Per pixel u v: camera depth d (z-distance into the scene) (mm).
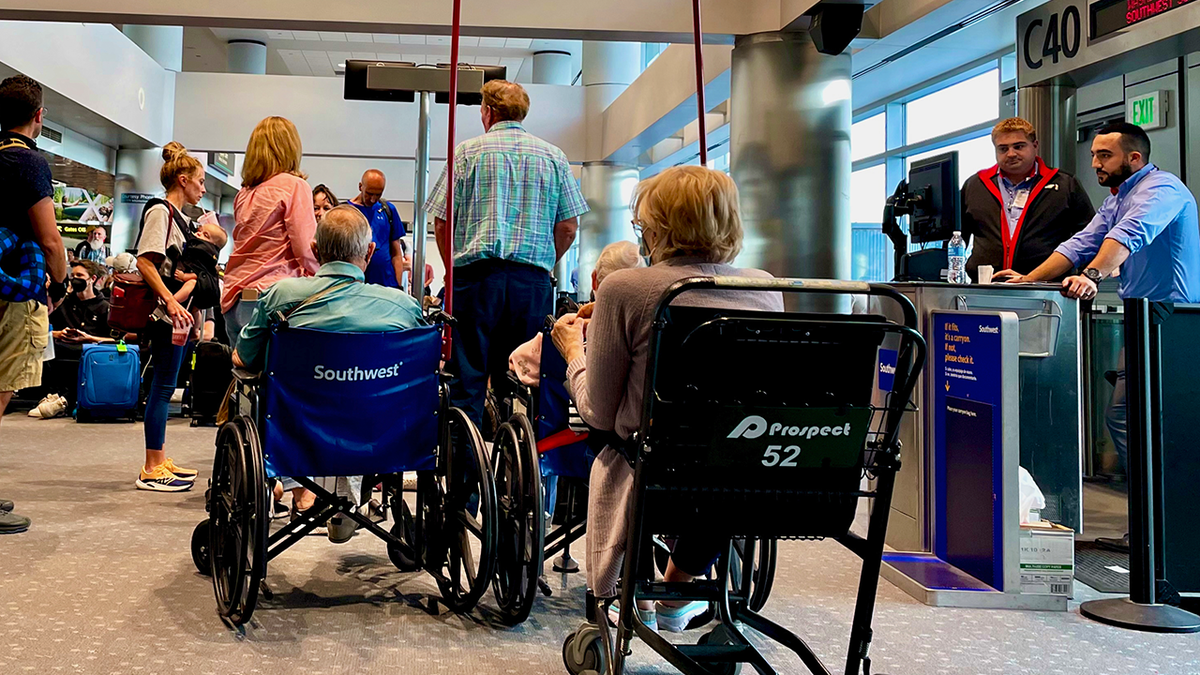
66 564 3031
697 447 1687
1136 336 2824
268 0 5980
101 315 7570
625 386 1916
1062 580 2900
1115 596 3033
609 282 1895
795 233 6102
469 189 3221
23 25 8070
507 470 2719
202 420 6957
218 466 2609
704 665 2031
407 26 6125
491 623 2582
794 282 1650
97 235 10477
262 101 12109
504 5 6090
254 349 2617
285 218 3574
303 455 2543
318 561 3217
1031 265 3879
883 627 2660
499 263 3219
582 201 3420
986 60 7789
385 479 3031
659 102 10391
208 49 16516
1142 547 2807
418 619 2604
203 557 2959
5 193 3264
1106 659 2422
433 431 2697
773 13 6109
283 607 2672
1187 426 3131
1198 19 4418
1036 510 3100
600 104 12891
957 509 3217
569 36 6270
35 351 3418
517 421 2682
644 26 6152
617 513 1924
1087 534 3824
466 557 2666
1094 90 5953
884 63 8070
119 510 3887
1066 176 3938
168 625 2469
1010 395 2930
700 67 2943
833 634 2572
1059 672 2314
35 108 3449
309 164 17375
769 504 1756
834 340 1688
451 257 3029
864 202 10477
